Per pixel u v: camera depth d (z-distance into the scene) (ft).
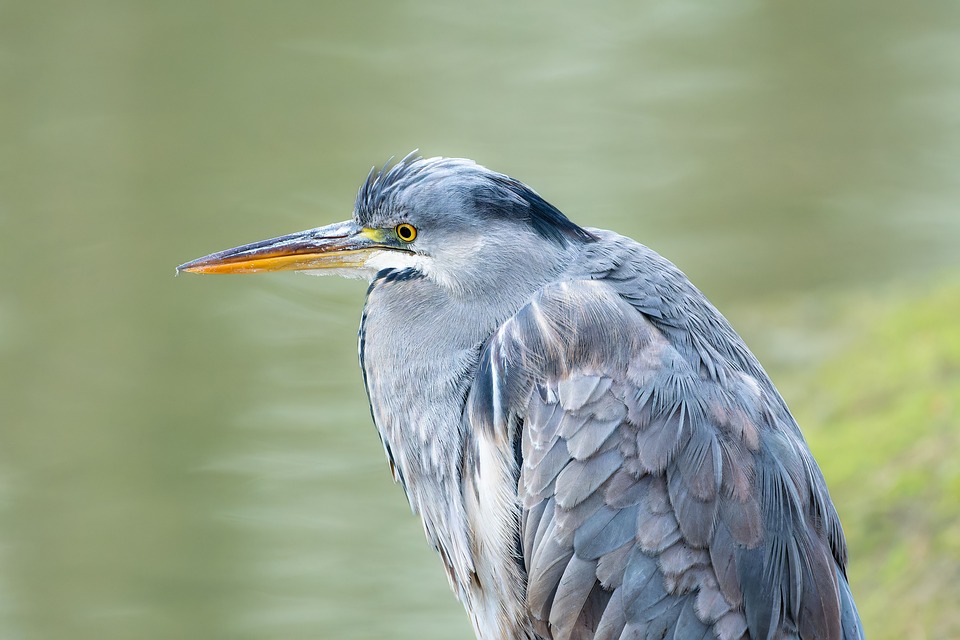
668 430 19.77
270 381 44.09
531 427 20.24
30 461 41.24
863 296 47.11
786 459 20.36
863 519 31.58
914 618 28.09
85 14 63.93
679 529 19.48
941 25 68.95
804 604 19.86
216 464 40.57
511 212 21.76
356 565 36.68
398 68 61.52
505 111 59.31
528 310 20.97
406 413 22.25
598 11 66.08
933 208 55.16
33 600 36.22
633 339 20.38
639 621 19.35
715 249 52.31
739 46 65.72
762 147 59.16
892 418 35.42
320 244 22.91
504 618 21.39
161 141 56.49
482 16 64.75
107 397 43.73
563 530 19.72
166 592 36.19
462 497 21.76
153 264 49.47
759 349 44.16
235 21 63.98
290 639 34.09
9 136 57.06
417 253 22.21
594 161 57.00
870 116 61.00
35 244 51.11
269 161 55.42
